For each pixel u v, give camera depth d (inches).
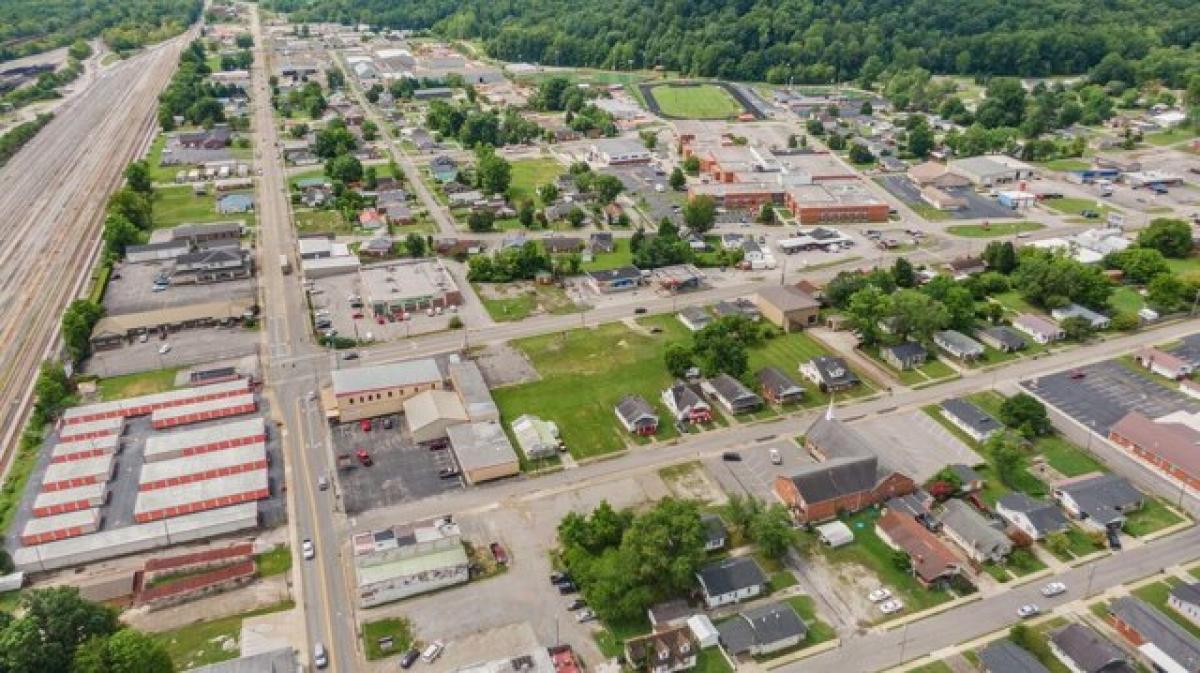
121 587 4047.7
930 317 6171.3
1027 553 4330.7
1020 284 7185.0
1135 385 5871.1
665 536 4025.6
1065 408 5610.2
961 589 4097.0
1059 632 3713.1
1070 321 6496.1
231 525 4503.0
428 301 7007.9
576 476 4975.4
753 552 4357.8
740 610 3988.7
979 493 4781.0
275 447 5236.2
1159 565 4237.2
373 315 6909.5
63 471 4869.6
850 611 3993.6
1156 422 5201.8
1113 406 5629.9
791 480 4571.9
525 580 4183.1
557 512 4660.4
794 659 3727.9
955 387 5880.9
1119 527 4495.6
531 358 6318.9
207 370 6082.7
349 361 6254.9
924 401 5718.5
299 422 5497.1
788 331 6717.5
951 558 4141.2
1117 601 3885.3
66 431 5285.4
